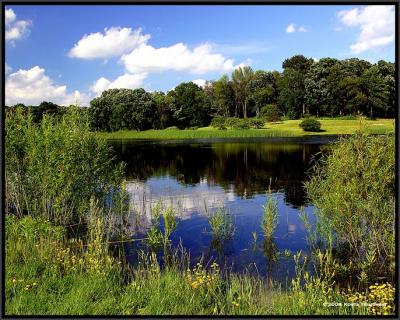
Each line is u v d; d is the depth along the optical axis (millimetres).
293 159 29406
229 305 6672
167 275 7695
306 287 7371
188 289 7098
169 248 10641
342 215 9867
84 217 12930
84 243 10617
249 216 13719
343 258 9570
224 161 29484
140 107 74438
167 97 83000
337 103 73312
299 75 80375
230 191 18125
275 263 9445
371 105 67250
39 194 12727
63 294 6777
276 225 12203
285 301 6836
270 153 33875
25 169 12602
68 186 12406
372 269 8758
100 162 13656
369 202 9547
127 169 26109
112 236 11641
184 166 27266
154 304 6441
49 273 7605
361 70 75875
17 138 12508
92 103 72750
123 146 46219
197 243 11031
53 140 12508
